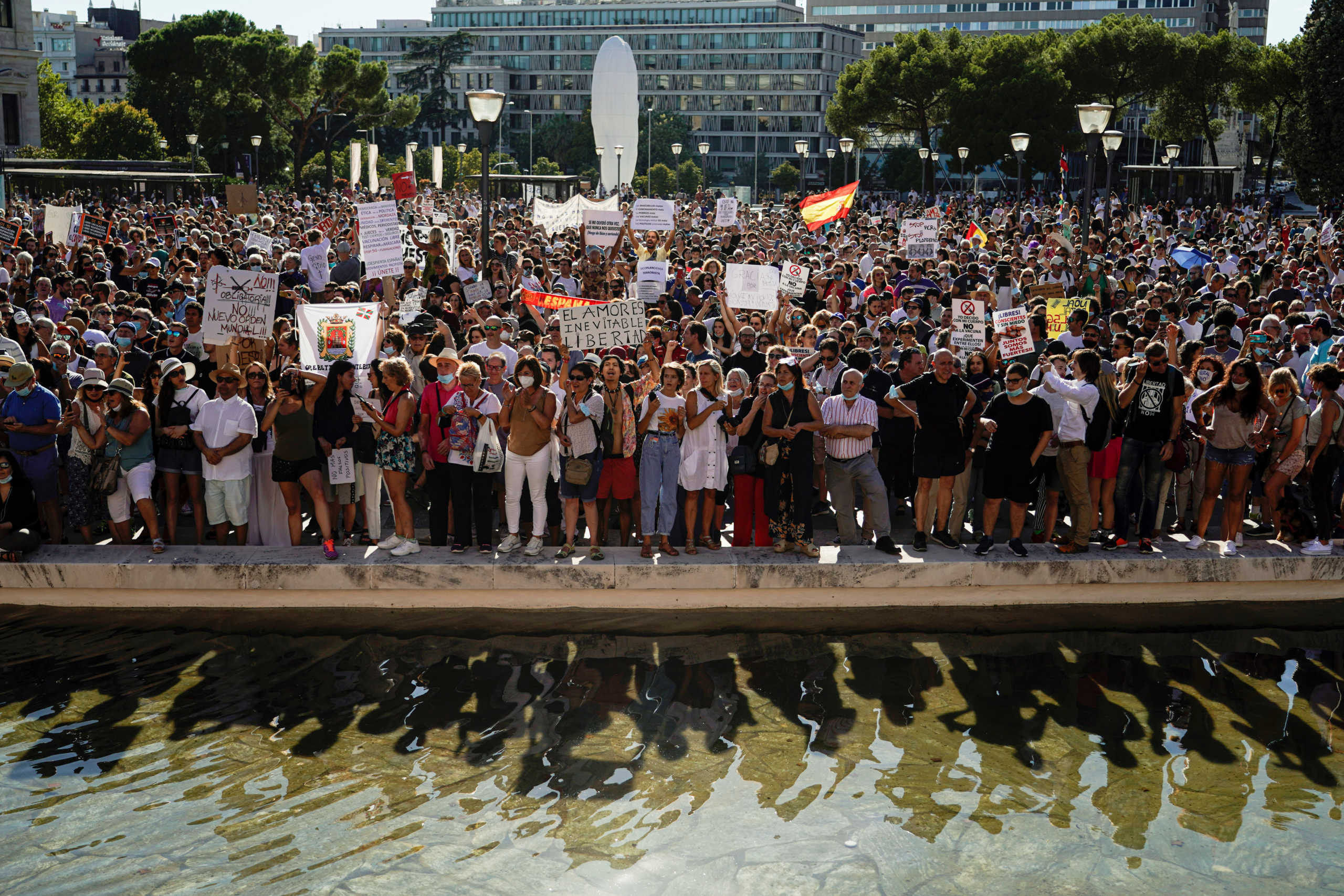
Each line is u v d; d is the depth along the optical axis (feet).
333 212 146.92
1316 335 41.16
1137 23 247.09
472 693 28.53
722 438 34.63
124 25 583.58
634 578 33.22
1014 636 32.30
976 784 24.45
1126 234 118.52
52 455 35.19
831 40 494.18
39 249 70.13
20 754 25.34
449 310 47.03
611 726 26.84
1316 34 167.94
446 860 21.45
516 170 312.91
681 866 21.35
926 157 206.80
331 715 27.32
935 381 33.99
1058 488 35.91
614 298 51.19
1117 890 20.76
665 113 436.35
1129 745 26.21
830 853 21.79
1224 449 35.17
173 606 33.73
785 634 32.35
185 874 20.97
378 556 34.09
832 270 58.90
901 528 38.40
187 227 104.78
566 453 33.30
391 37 551.18
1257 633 32.63
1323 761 25.55
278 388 33.27
